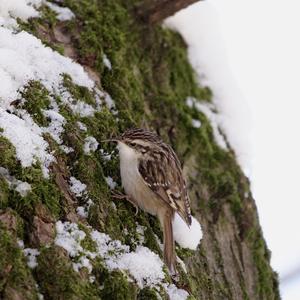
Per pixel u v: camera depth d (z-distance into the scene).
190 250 7.90
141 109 8.78
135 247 6.84
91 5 8.89
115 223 6.81
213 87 10.34
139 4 9.52
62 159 6.77
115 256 6.33
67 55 8.15
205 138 9.55
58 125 6.98
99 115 7.77
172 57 9.86
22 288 5.39
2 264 5.38
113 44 8.79
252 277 9.27
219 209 9.13
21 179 6.09
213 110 10.12
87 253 5.99
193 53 10.37
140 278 6.36
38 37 7.89
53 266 5.65
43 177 6.26
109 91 8.40
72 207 6.39
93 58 8.36
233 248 9.09
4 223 5.62
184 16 10.37
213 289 8.18
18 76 6.90
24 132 6.39
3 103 6.62
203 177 9.27
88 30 8.52
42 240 5.80
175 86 9.74
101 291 5.95
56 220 6.07
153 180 7.60
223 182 9.40
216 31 10.62
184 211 7.74
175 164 7.97
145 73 9.39
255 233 9.57
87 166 6.96
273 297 9.66
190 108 9.73
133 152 7.62
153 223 7.68
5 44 7.18
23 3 7.91
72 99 7.49
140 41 9.51
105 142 7.64
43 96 7.12
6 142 6.18
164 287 6.52
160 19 9.61
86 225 6.39
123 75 8.65
